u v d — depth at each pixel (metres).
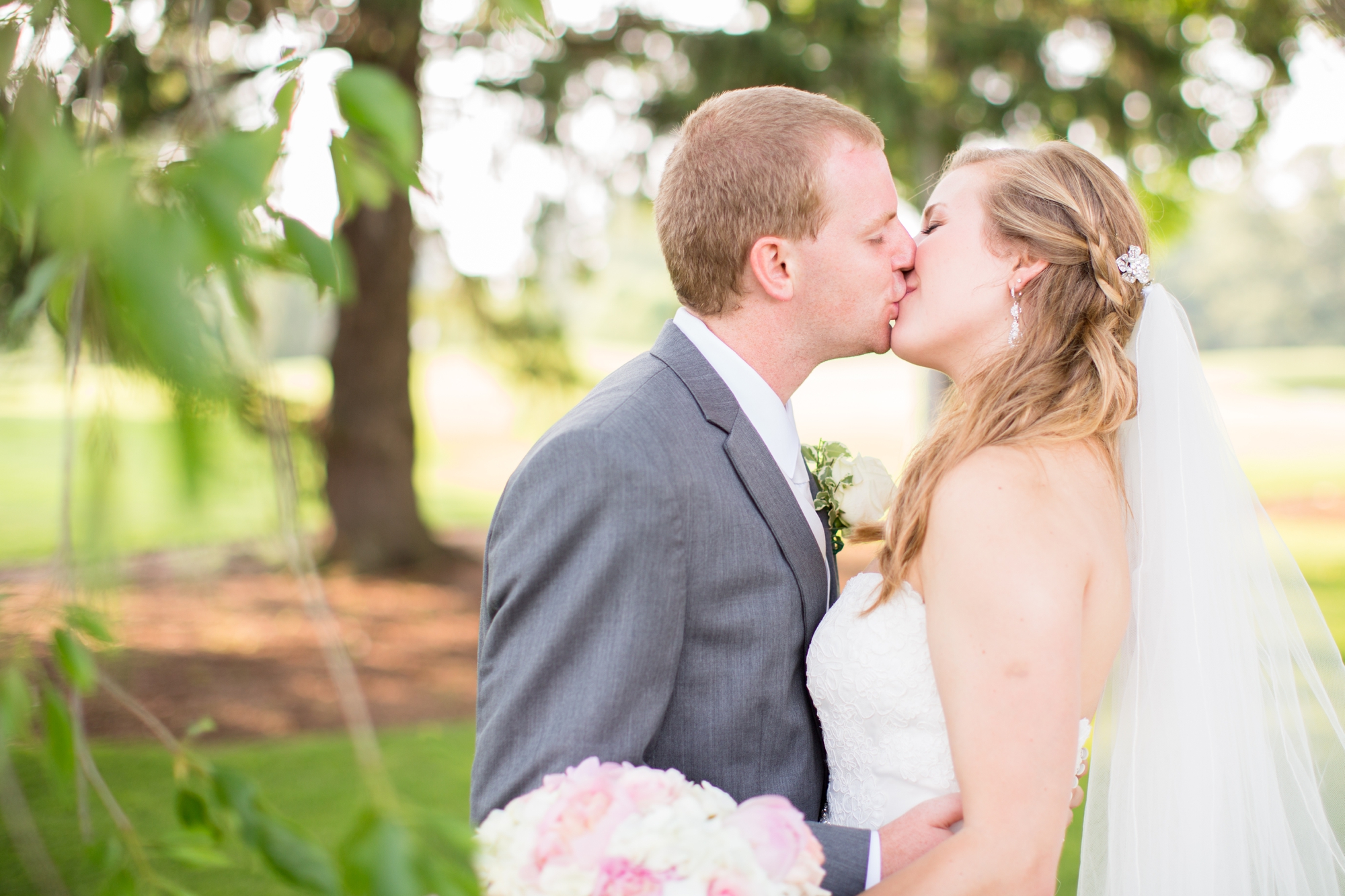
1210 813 1.66
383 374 9.46
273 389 0.62
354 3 6.44
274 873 0.79
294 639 7.14
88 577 0.56
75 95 0.94
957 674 1.42
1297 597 1.84
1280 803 1.70
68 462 0.63
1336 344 46.34
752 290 1.78
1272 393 30.59
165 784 4.18
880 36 7.54
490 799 1.49
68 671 0.79
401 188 0.88
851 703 1.65
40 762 0.92
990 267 1.76
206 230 0.60
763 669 1.66
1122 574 1.52
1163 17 8.12
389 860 0.67
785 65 7.04
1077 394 1.61
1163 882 1.67
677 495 1.57
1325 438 21.77
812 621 1.76
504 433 24.66
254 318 0.62
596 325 35.91
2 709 0.79
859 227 1.74
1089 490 1.53
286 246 0.72
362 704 0.70
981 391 1.64
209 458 0.54
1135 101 7.90
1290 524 12.70
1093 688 1.52
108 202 0.57
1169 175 8.55
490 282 9.75
